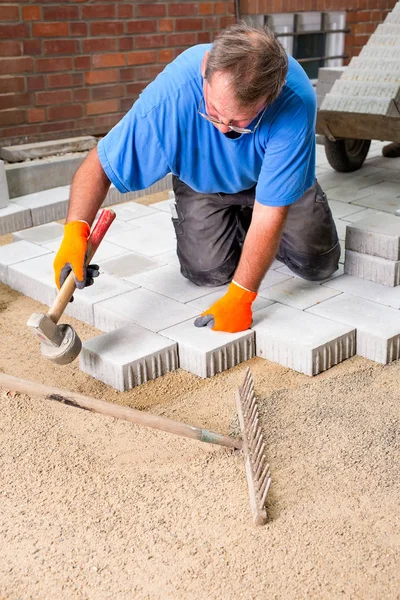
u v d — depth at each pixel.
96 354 2.71
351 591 1.77
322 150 5.55
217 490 2.15
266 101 2.08
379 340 2.79
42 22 4.82
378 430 2.41
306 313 2.97
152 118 2.44
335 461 2.26
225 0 5.73
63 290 2.45
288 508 2.07
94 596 1.77
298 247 3.13
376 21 7.09
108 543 1.94
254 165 2.59
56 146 4.92
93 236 2.53
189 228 3.11
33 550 1.92
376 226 3.27
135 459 2.29
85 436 2.41
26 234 3.91
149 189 4.95
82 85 5.16
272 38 2.04
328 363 2.79
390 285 3.21
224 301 2.81
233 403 2.59
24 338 3.07
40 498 2.12
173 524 2.01
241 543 1.94
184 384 2.72
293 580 1.81
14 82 4.83
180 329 2.87
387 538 1.94
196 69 2.45
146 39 5.37
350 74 4.41
